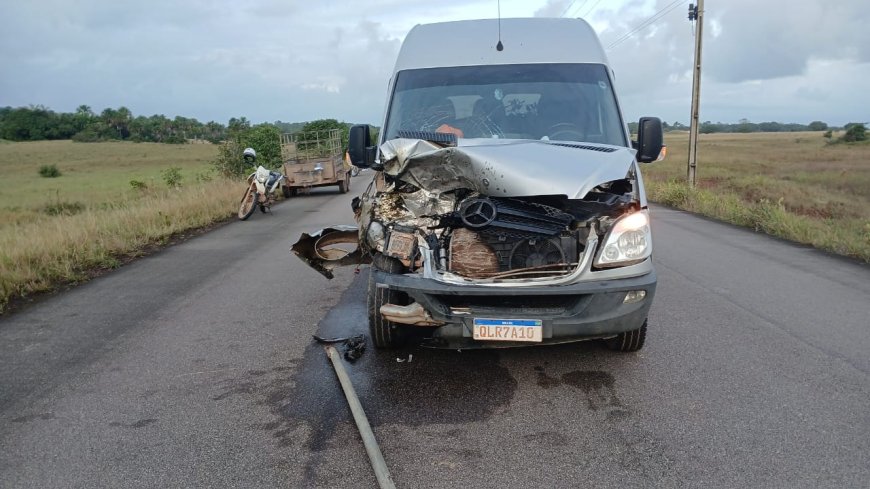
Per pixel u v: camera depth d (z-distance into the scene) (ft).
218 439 11.71
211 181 65.72
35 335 17.99
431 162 14.38
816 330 17.42
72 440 11.76
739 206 44.01
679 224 40.29
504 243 13.50
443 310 13.00
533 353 15.81
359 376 14.55
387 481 9.95
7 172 201.57
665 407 12.67
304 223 41.29
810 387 13.53
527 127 17.52
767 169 110.32
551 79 18.34
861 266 26.20
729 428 11.73
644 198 14.05
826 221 38.93
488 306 13.14
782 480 9.95
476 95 18.22
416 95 18.57
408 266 13.75
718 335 17.04
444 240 13.88
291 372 14.92
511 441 11.42
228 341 17.19
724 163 129.08
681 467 10.40
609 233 13.11
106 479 10.41
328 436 11.75
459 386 13.92
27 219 59.21
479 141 16.21
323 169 63.77
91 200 81.46
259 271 25.90
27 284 23.34
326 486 10.06
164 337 17.62
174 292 22.67
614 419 12.21
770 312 19.22
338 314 19.44
